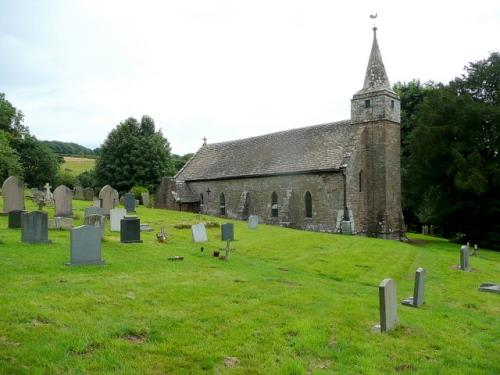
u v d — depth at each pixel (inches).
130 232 762.2
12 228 800.9
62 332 311.9
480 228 1400.1
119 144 2500.0
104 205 1103.6
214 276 544.4
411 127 1902.1
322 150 1401.3
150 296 426.6
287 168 1434.5
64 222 842.8
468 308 518.3
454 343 371.9
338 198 1293.1
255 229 1136.8
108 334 315.6
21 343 290.5
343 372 291.1
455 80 1481.3
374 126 1344.7
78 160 4052.7
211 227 1082.1
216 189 1692.9
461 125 1304.1
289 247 872.3
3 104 2454.5
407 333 384.5
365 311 436.5
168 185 1750.7
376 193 1337.4
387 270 722.8
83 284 450.9
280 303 436.5
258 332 350.0
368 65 1395.2
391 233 1331.2
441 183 1424.7
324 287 551.8
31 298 384.5
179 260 644.1
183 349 304.5
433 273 737.6
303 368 287.9
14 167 2005.4
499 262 956.6
